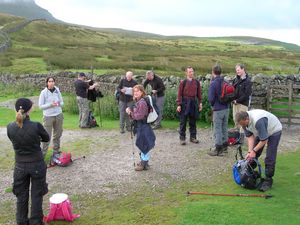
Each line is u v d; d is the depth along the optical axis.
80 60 38.62
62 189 8.65
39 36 73.81
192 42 121.12
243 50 83.81
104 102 17.86
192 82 11.97
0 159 11.11
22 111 6.49
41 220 6.83
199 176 9.30
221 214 7.05
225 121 10.93
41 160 6.71
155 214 7.21
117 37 103.88
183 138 12.23
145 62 37.16
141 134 9.58
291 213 7.07
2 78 31.02
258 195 7.89
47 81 10.34
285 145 12.11
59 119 10.48
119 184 8.88
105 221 7.02
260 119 7.91
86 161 10.68
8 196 8.34
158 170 9.80
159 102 14.55
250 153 8.09
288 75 19.48
